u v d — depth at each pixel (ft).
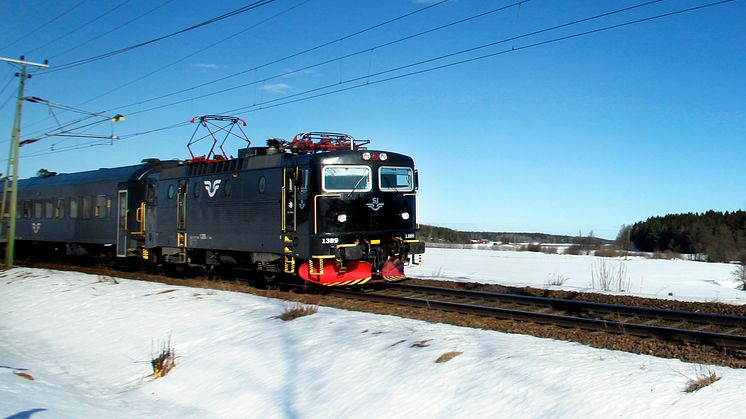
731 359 26.18
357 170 49.14
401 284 54.60
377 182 50.08
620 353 26.30
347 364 28.43
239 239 54.70
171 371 33.86
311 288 51.72
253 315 40.16
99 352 40.06
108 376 35.53
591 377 22.53
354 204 48.60
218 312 42.42
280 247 50.14
